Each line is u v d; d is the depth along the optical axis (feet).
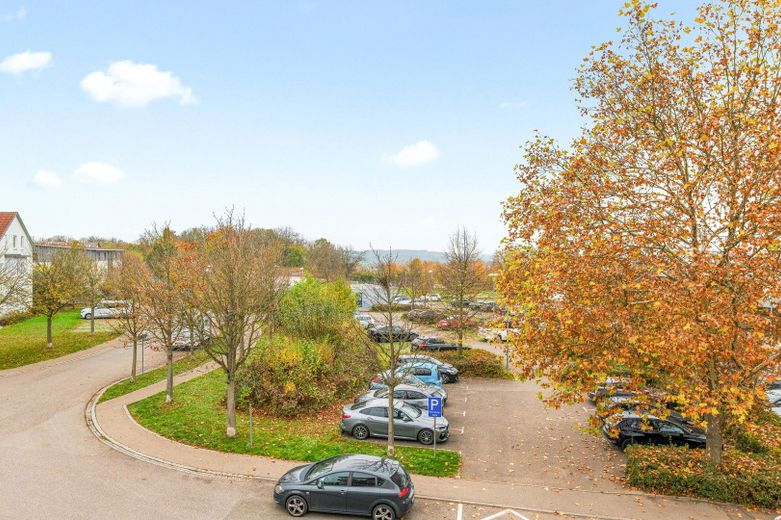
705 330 39.29
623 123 50.88
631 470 48.96
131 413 68.54
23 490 45.50
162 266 79.82
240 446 57.36
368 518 42.27
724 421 49.03
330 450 57.00
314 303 93.25
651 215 47.62
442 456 55.98
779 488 43.93
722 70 47.96
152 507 43.09
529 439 62.85
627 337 41.14
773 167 41.32
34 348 110.93
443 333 125.29
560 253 47.11
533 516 42.91
